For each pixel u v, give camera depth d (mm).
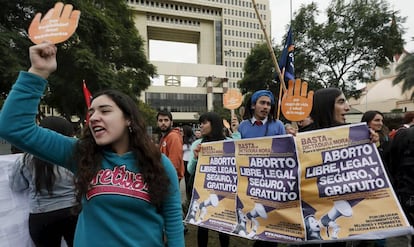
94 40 13914
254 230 2535
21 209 2479
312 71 19969
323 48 19188
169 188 1581
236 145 2738
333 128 2314
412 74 27516
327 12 19078
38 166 2295
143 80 19469
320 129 2344
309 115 2600
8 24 11562
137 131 1542
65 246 2668
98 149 1568
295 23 19531
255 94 3439
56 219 2355
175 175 1667
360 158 2219
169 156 4090
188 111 74688
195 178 3035
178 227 1618
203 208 2910
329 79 19719
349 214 2180
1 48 9750
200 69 75312
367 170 2186
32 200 2391
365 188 2166
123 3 18672
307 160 2338
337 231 2186
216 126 3549
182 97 74688
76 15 1463
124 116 1548
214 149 2926
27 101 1432
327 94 2465
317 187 2291
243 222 2617
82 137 1573
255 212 2549
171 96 73625
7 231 2375
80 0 12281
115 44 15953
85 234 1467
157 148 1593
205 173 2977
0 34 10094
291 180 2371
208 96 75438
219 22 91125
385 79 48719
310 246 2666
